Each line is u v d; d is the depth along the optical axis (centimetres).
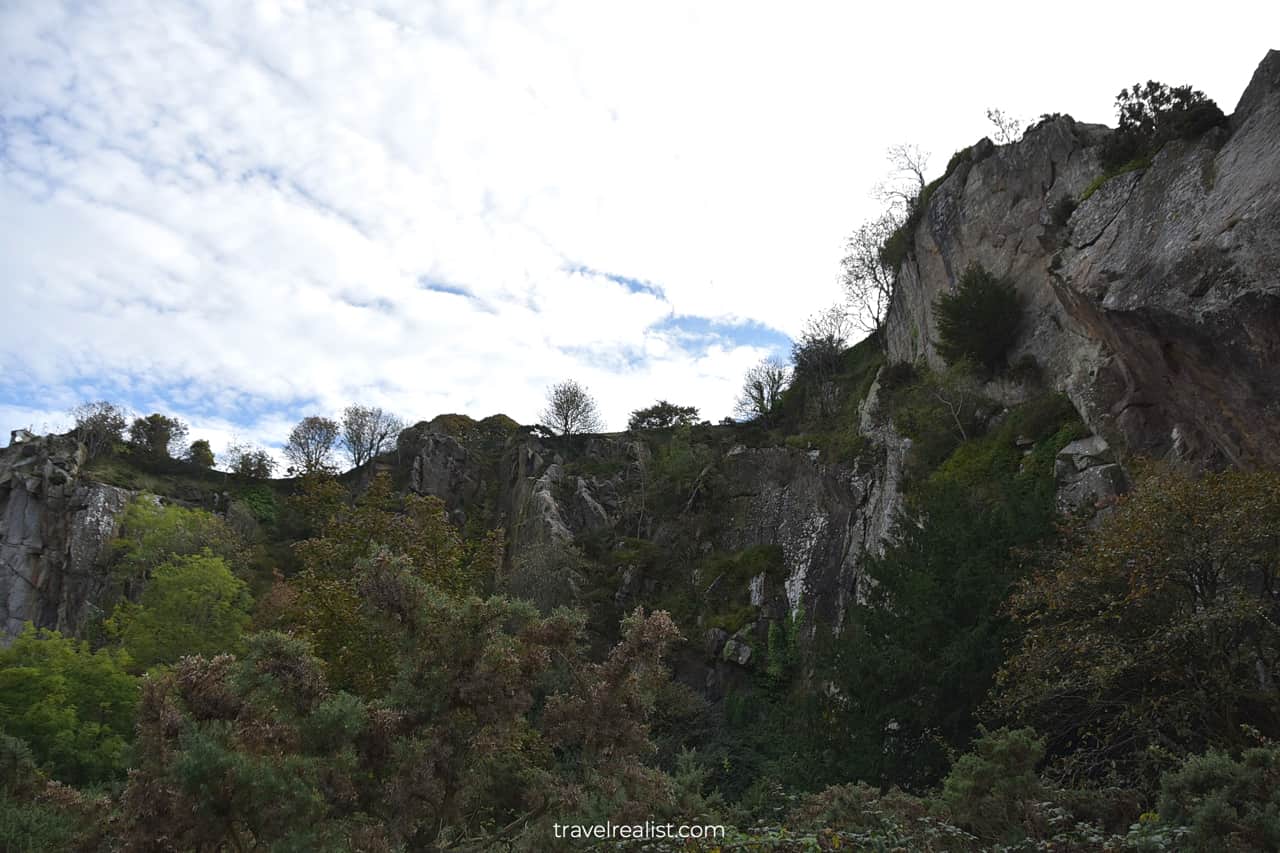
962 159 3372
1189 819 605
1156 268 1574
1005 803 707
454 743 520
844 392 4628
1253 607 943
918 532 1639
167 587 3566
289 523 6662
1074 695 1127
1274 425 1364
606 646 3712
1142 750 1014
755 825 779
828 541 3372
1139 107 2159
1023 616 1275
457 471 6297
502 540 2083
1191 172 1659
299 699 507
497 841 581
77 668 2414
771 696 3025
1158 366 1630
